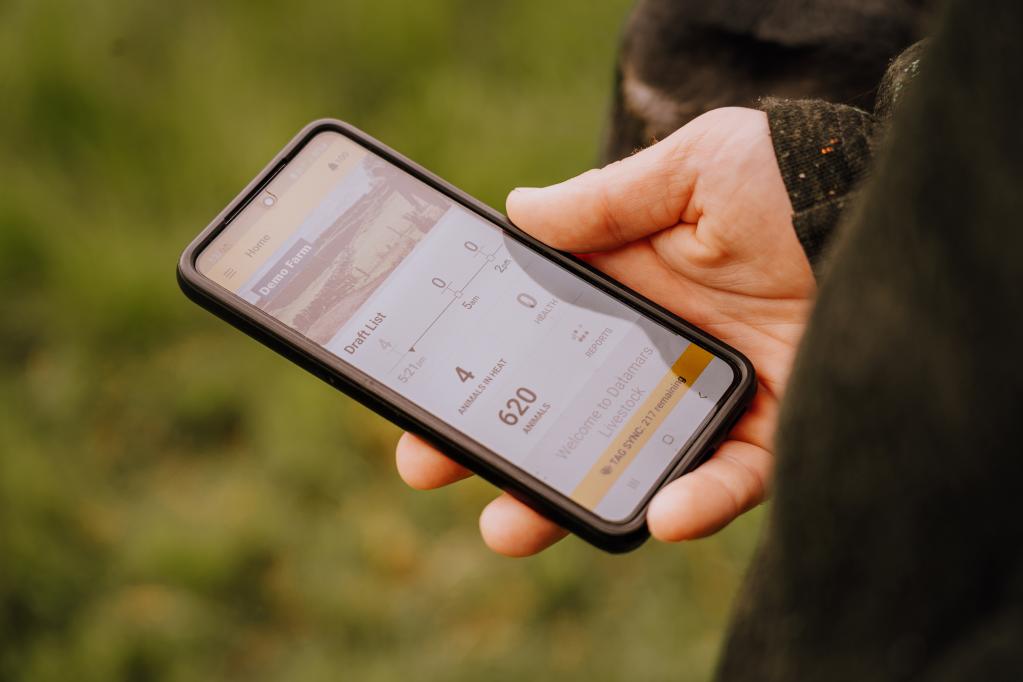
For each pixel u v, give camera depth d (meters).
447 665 1.87
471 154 2.32
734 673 0.63
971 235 0.42
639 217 1.21
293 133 2.35
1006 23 0.40
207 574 1.92
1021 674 0.43
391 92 2.46
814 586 0.54
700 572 1.94
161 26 2.45
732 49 1.20
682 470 1.11
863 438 0.49
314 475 2.05
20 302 2.22
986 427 0.43
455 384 1.17
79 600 1.89
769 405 1.20
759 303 1.22
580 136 2.34
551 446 1.13
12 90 2.32
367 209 1.27
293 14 2.49
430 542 2.01
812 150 1.03
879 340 0.48
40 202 2.26
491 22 2.53
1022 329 0.41
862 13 1.14
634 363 1.18
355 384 1.15
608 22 2.48
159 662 1.83
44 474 1.98
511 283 1.23
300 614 1.93
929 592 0.48
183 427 2.14
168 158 2.32
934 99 0.44
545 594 1.93
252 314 1.19
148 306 2.20
